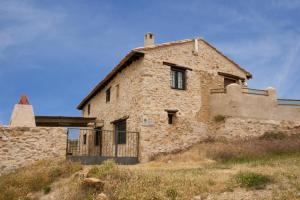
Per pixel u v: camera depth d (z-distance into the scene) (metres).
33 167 11.67
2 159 12.21
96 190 8.34
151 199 7.41
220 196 7.55
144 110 15.52
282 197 7.12
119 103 18.34
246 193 7.67
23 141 12.64
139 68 16.25
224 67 19.58
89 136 22.31
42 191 9.63
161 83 16.38
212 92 18.41
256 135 17.75
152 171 10.21
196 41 18.36
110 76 19.45
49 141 13.01
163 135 15.88
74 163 11.85
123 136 17.28
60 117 19.53
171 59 17.05
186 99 17.25
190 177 9.00
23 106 13.68
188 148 16.58
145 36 18.50
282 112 18.75
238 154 14.02
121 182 8.51
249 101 18.06
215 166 11.76
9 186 9.92
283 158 12.56
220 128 17.44
